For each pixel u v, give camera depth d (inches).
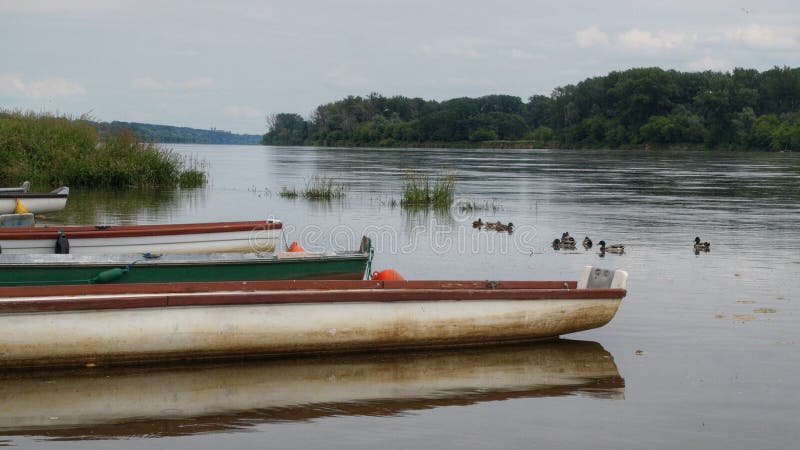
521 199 1299.2
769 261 692.1
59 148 1328.7
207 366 382.3
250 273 485.1
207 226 644.1
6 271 432.1
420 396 346.3
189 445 289.1
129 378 363.3
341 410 327.9
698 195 1406.3
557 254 726.5
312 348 394.9
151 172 1378.0
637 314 493.4
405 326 400.8
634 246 781.3
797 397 347.3
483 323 412.8
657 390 356.5
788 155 3843.5
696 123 4699.8
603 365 392.8
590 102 5541.3
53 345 358.9
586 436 303.9
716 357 404.8
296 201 1197.1
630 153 4222.4
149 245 618.2
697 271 641.0
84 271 447.8
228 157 3526.1
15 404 327.6
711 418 323.3
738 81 5039.4
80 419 313.6
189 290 389.1
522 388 358.9
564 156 3671.3
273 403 335.0
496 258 697.6
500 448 291.3
